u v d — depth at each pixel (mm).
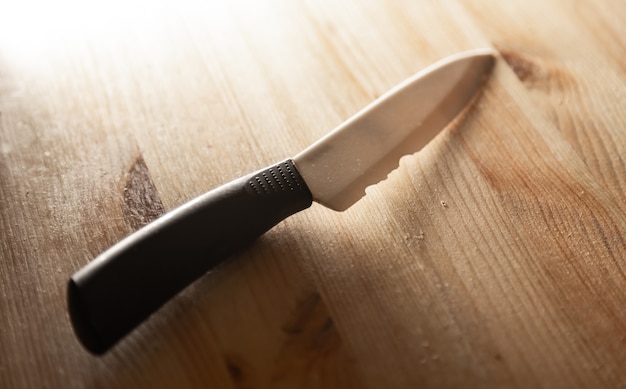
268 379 330
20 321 343
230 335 339
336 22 435
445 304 345
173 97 406
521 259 355
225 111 402
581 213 366
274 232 362
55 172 381
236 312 343
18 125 395
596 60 418
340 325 341
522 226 364
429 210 368
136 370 332
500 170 380
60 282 351
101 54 420
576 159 383
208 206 331
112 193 375
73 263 356
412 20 436
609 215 365
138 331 338
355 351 336
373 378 330
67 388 329
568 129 393
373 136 363
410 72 418
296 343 337
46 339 339
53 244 360
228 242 332
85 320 308
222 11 439
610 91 407
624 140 389
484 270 353
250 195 337
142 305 315
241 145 391
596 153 385
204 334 339
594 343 336
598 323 340
